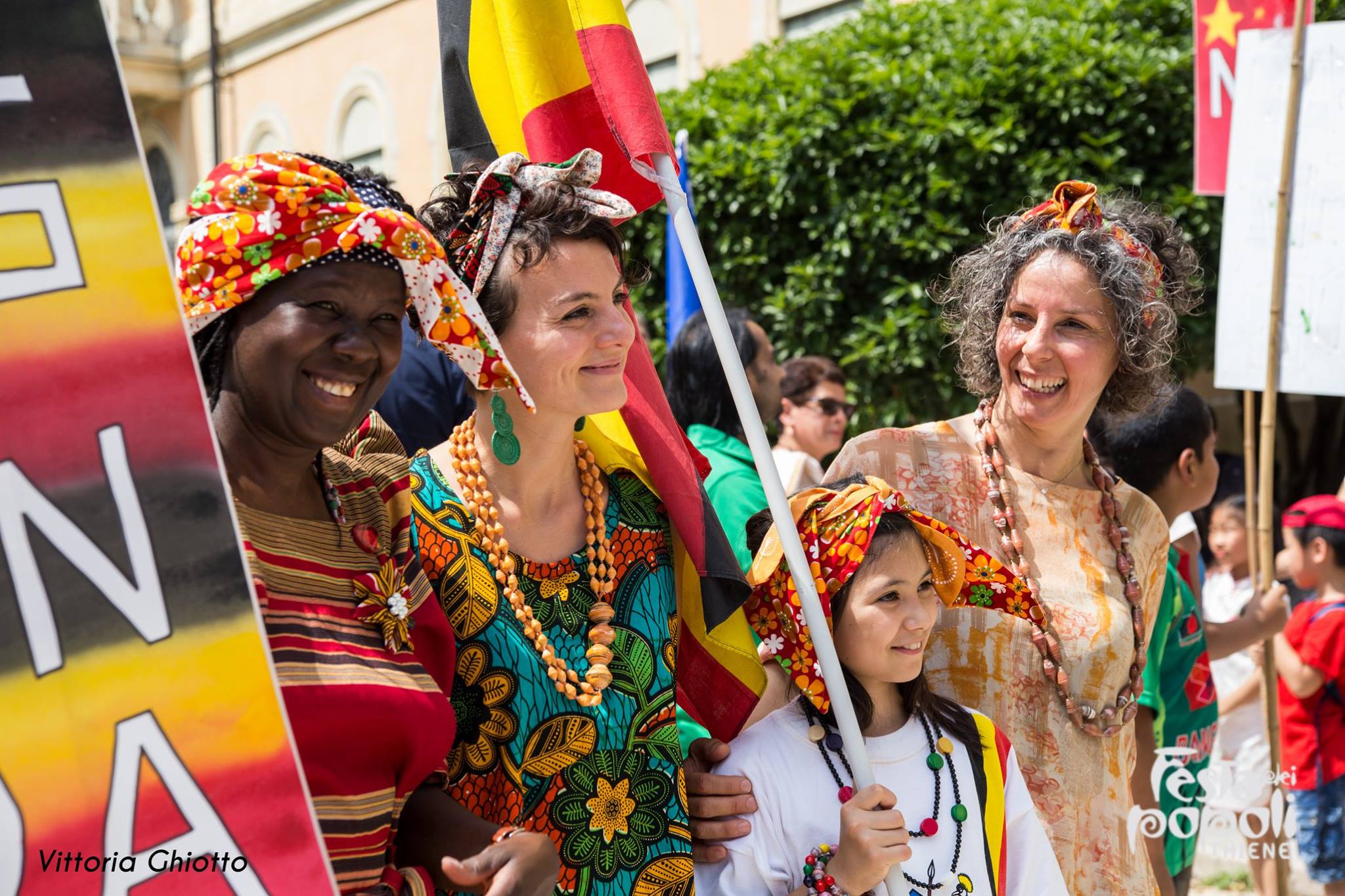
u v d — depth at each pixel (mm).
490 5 2115
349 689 1437
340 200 1429
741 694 2010
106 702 1208
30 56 1252
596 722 1775
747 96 6266
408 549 1629
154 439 1264
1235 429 7859
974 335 2479
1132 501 2486
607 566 1865
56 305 1234
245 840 1248
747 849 1964
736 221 6094
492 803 1729
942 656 2297
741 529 2994
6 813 1152
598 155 1790
